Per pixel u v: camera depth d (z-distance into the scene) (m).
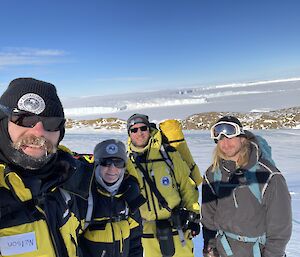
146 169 1.97
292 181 4.61
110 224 1.24
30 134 0.66
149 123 2.02
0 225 0.67
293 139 10.39
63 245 0.77
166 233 1.91
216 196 1.62
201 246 2.57
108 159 1.24
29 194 0.69
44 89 0.69
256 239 1.50
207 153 7.55
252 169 1.50
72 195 0.84
